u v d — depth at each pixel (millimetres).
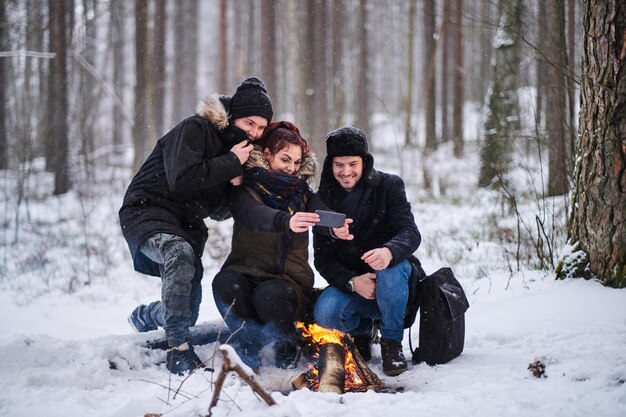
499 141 14102
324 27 20375
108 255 10203
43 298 7551
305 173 4273
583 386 3219
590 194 5355
